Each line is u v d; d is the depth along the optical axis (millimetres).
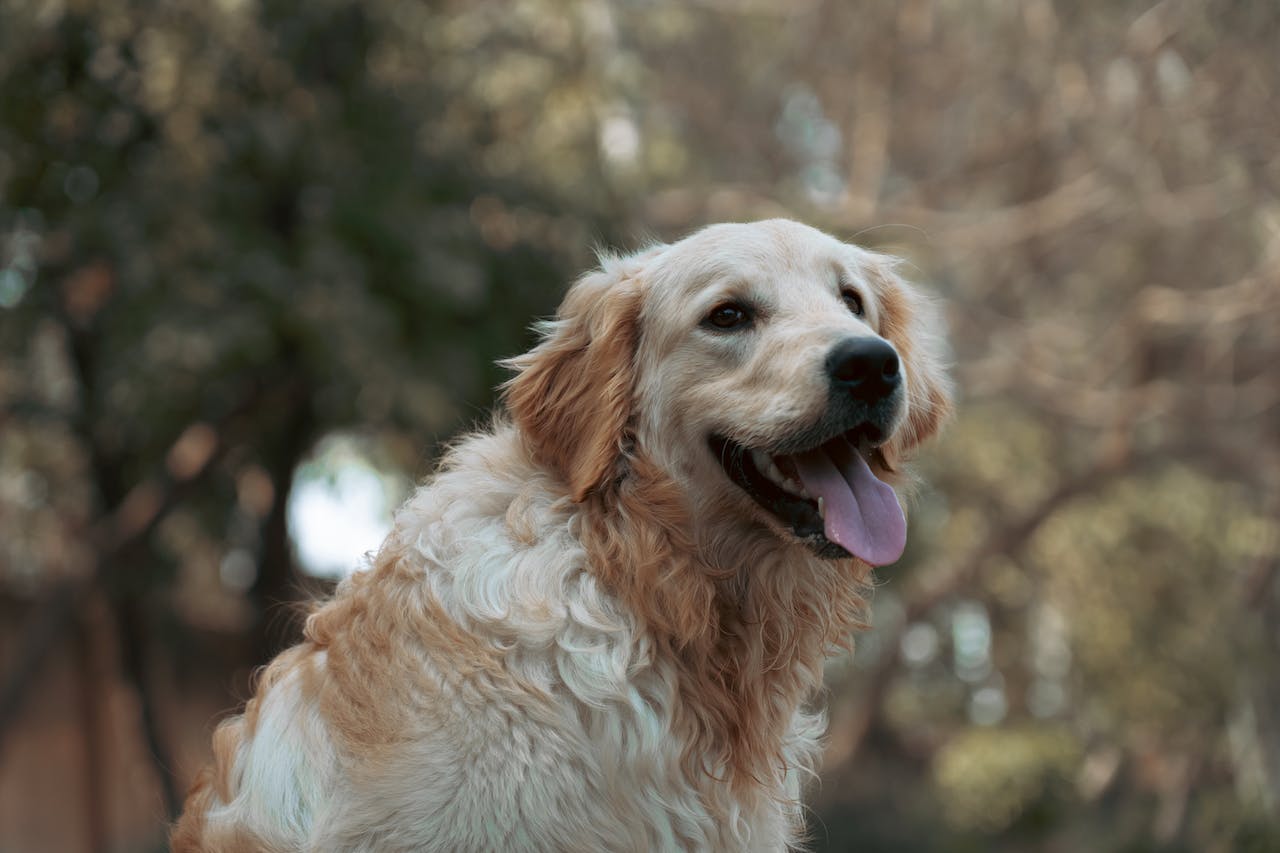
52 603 15508
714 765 3982
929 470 19859
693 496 4121
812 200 18922
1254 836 20625
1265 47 17750
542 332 4426
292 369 13719
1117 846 22062
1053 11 18875
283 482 15195
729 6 19750
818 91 21031
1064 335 20359
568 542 3975
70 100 12844
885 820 22688
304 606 4688
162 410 13352
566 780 3695
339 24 13445
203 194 12625
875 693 23000
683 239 4402
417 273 12641
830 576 4301
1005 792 22125
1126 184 18516
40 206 13133
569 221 14398
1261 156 17391
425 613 3836
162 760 16094
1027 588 25438
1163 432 21172
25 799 18172
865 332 3955
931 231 19141
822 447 4074
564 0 15148
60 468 16469
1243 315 18250
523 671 3748
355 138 13297
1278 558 22719
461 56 14648
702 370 4121
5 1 12297
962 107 20859
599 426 4074
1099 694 24688
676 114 20828
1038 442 22688
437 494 4141
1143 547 23625
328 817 3766
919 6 19359
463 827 3650
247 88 13266
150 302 12258
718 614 4090
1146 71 17891
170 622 18969
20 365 14734
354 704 3848
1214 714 23594
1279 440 20969
